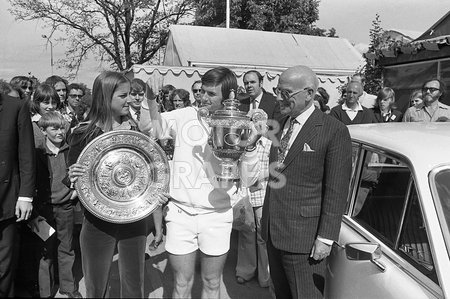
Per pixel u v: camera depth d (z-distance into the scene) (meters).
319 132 2.10
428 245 1.88
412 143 2.19
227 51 8.30
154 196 1.83
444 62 5.39
